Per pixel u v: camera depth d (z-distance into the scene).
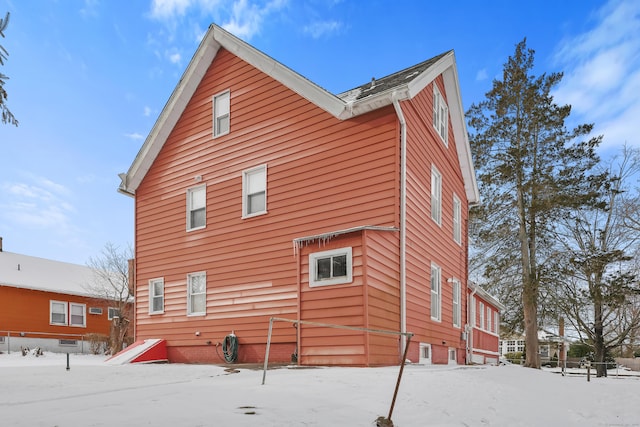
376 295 10.43
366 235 10.31
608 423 6.56
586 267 22.00
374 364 10.05
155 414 4.51
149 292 16.06
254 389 6.06
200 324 14.42
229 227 14.23
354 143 12.12
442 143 15.69
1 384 7.21
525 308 21.73
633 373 30.42
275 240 13.10
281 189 13.25
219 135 15.00
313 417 4.76
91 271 33.03
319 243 10.95
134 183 16.98
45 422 4.09
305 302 10.89
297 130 13.23
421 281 12.84
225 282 14.01
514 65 24.09
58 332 27.33
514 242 23.03
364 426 4.67
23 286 25.67
